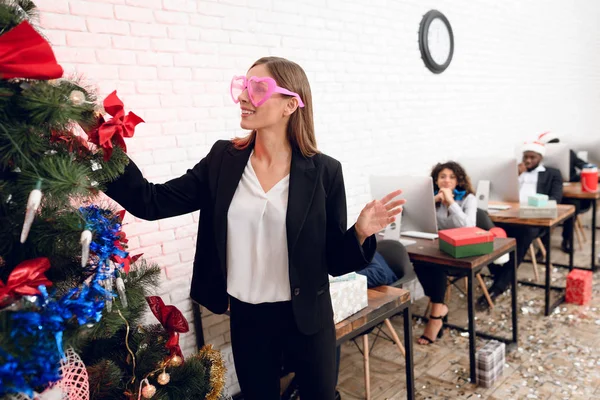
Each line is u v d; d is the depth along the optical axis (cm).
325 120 312
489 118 491
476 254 268
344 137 328
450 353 311
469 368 290
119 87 212
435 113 412
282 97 138
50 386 98
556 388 264
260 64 140
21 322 87
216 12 244
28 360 89
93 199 116
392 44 359
